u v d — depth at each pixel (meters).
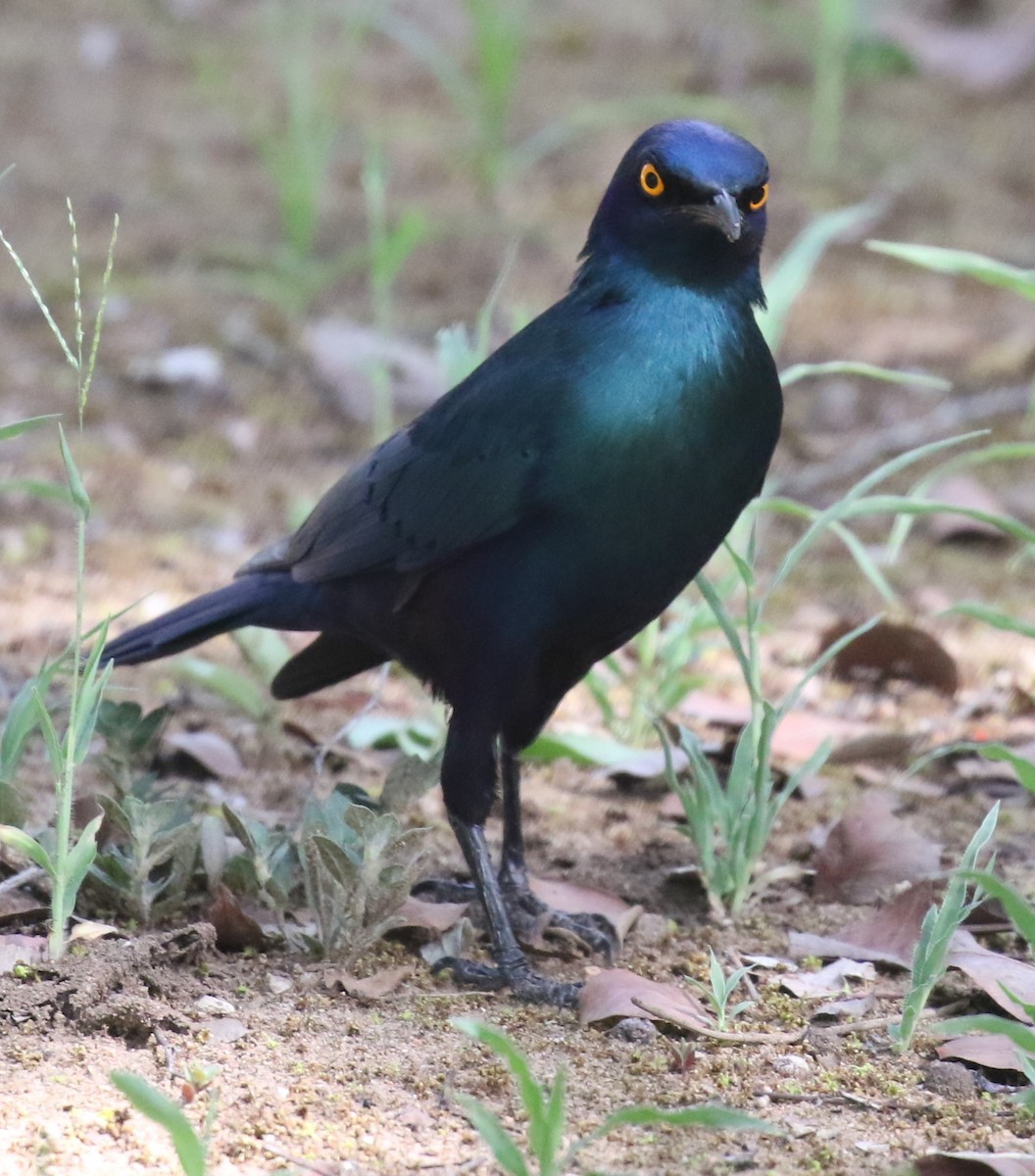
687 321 8.76
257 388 18.00
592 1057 7.76
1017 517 15.39
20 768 10.66
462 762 8.91
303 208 19.55
